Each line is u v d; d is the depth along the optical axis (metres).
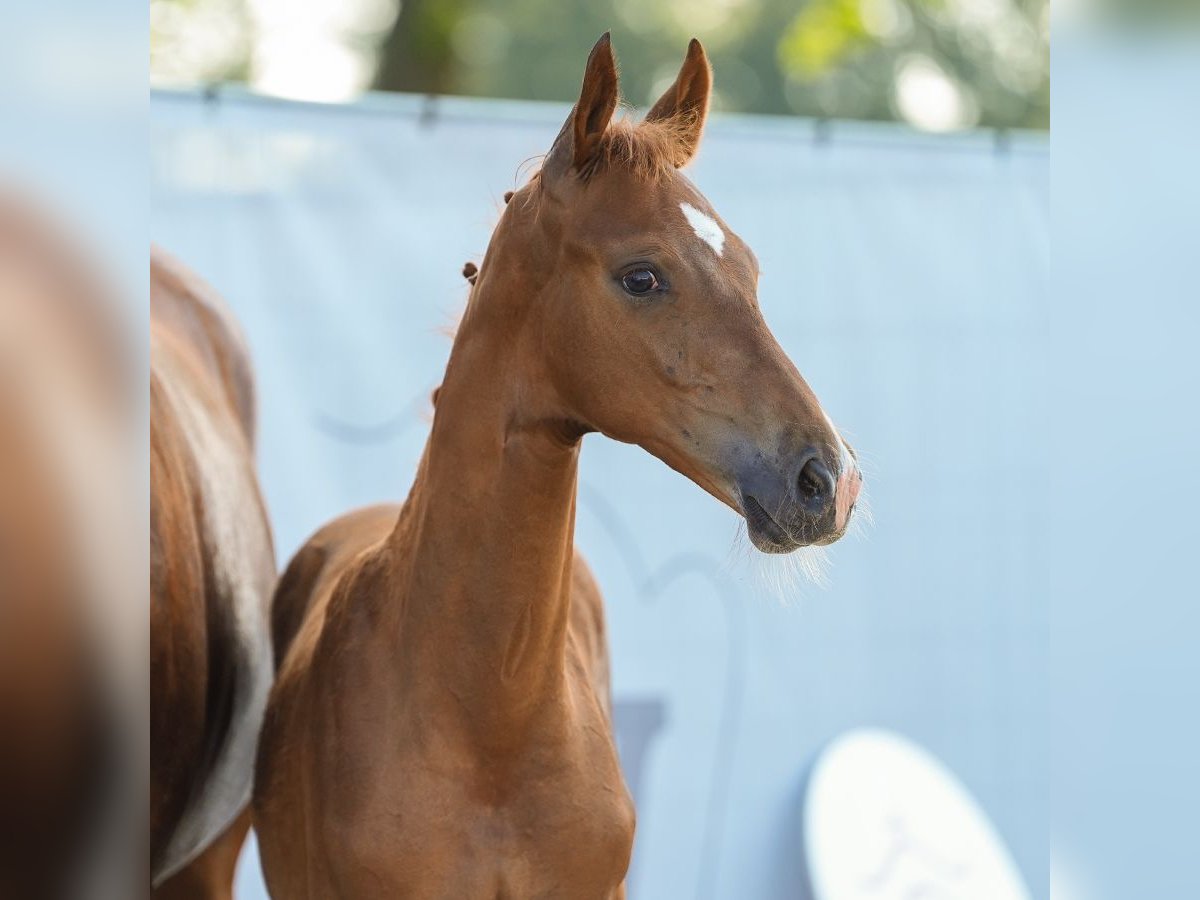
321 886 3.27
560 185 2.96
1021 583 6.48
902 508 6.41
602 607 4.38
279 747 3.64
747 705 6.32
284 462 5.91
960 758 6.46
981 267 6.43
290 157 5.89
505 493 3.04
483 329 3.11
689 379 2.81
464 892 3.12
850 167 6.36
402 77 14.98
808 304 6.33
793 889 6.27
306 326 5.92
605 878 3.26
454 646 3.09
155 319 5.02
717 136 6.27
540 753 3.16
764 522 2.74
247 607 4.63
